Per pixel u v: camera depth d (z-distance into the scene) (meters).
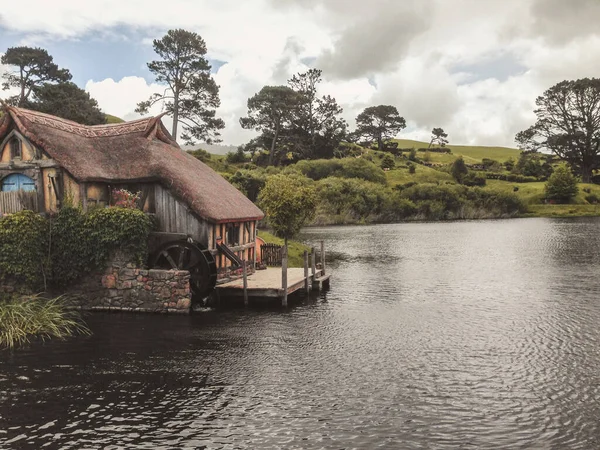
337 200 84.12
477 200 96.25
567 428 10.12
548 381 12.73
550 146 125.56
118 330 17.34
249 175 72.94
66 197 21.00
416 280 28.55
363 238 55.94
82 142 22.75
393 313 20.28
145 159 22.50
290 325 18.20
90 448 9.23
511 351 15.27
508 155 173.12
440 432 9.91
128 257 20.02
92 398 11.51
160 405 11.12
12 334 16.45
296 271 26.78
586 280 28.00
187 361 14.12
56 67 85.00
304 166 101.31
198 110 81.56
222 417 10.52
